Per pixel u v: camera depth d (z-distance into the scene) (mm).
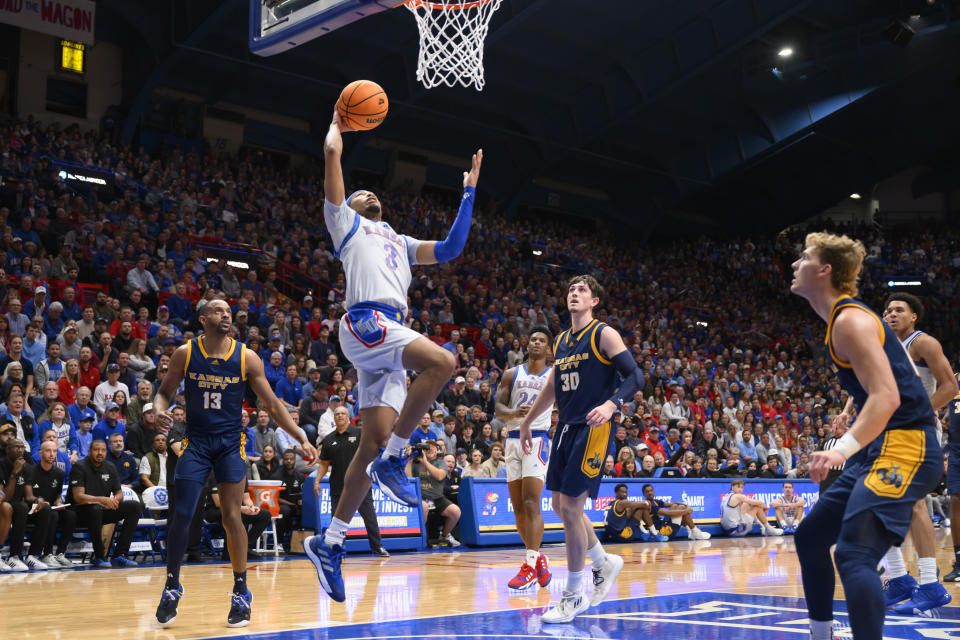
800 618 4496
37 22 17562
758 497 13164
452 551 9625
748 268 29969
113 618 4590
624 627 4215
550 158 24938
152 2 18562
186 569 7434
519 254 23281
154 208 16766
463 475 10930
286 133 23500
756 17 19516
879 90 22969
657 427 13742
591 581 6449
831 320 2893
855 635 2641
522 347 15883
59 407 8750
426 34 8945
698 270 29078
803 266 3010
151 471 8703
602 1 19016
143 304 13062
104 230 14859
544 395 4996
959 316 27469
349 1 6246
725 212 32406
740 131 25562
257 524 8680
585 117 23391
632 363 4371
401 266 3668
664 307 23984
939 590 4789
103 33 20156
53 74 19672
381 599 5395
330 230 3645
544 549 10039
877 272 29688
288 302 14742
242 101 22562
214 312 4527
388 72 21078
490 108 23516
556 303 20609
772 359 20906
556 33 20188
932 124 26891
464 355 14383
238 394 4570
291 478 9555
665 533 11594
